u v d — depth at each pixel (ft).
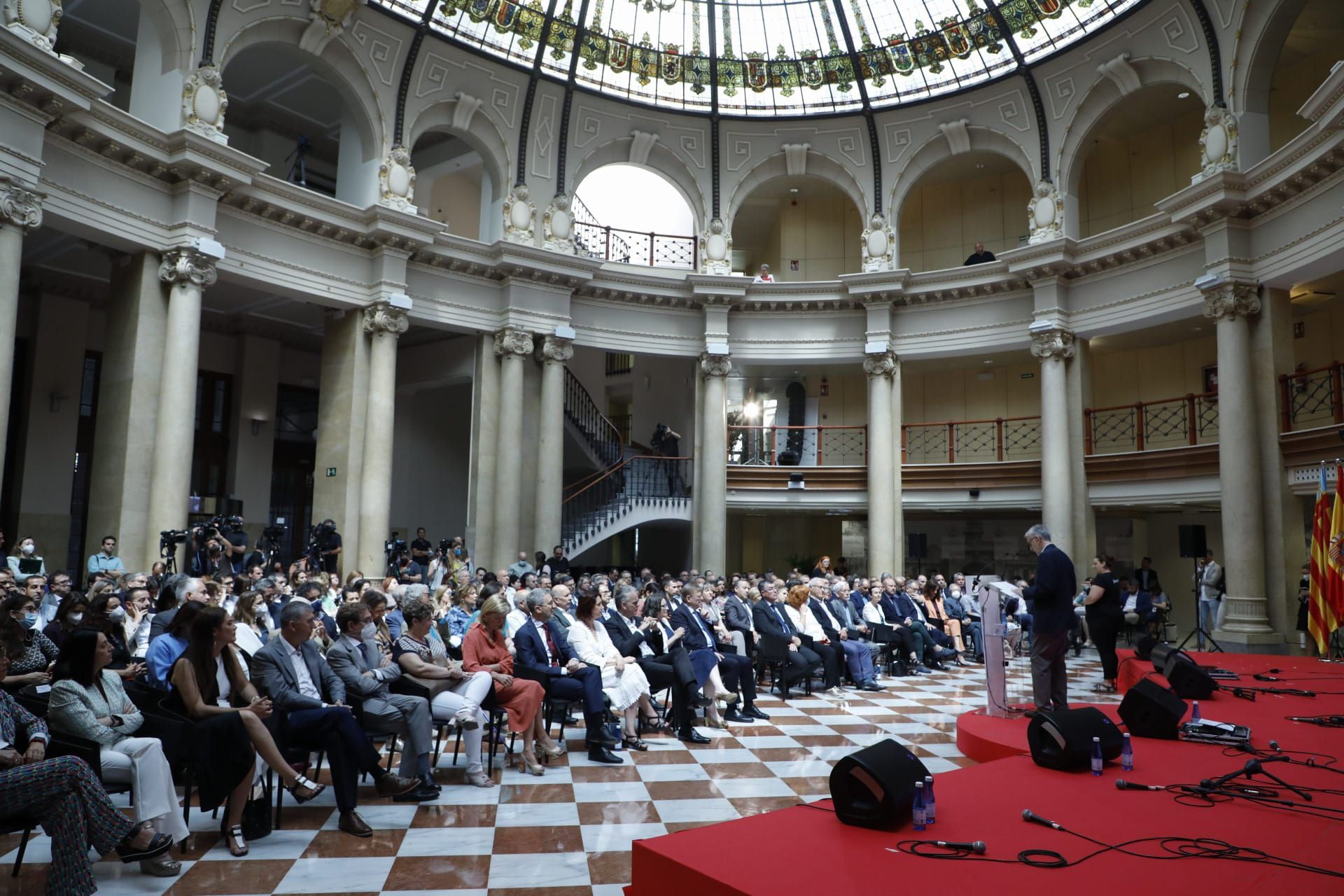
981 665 45.16
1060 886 10.24
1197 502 52.11
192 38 43.47
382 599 21.38
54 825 12.54
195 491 64.95
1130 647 52.95
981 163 66.85
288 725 17.43
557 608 26.35
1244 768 15.49
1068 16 53.83
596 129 61.46
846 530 72.79
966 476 61.62
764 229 79.36
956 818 13.09
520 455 56.80
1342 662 34.78
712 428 63.05
